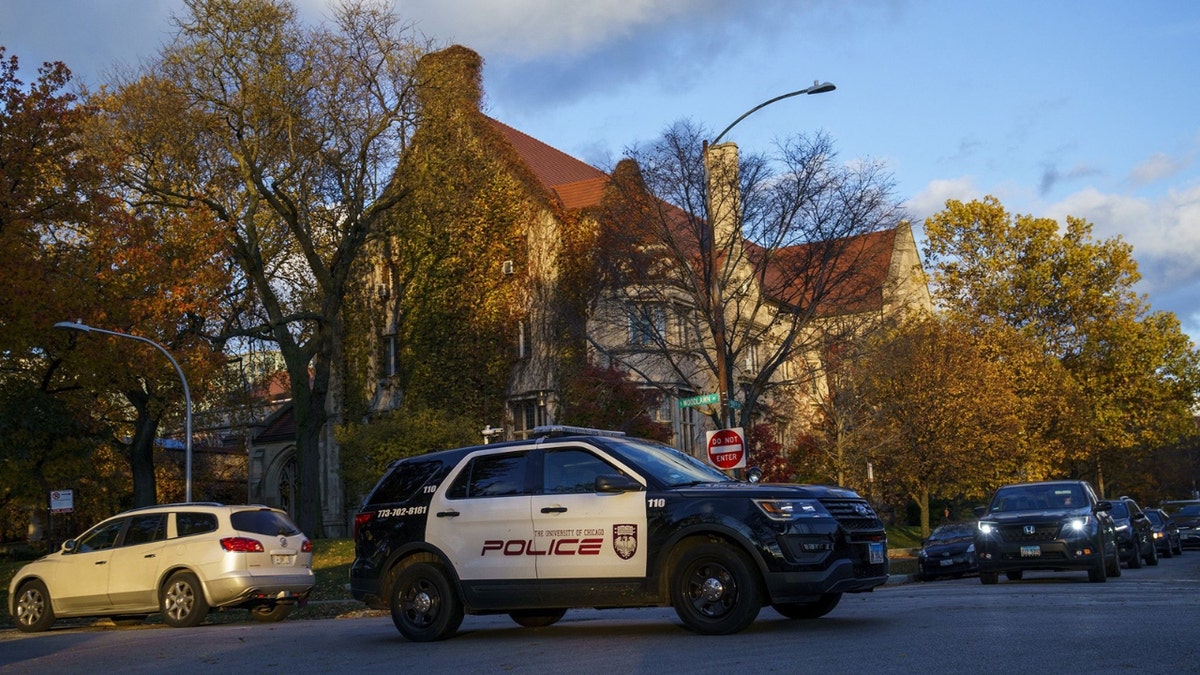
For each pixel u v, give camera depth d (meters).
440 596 11.75
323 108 35.91
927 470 39.31
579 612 16.45
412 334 41.59
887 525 54.16
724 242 29.88
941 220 53.66
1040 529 20.20
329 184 37.78
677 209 29.45
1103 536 20.64
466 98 40.59
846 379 36.69
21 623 18.20
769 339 33.09
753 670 8.27
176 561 17.31
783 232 28.67
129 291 33.06
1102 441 52.31
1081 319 52.00
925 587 21.67
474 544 11.59
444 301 41.00
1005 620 10.81
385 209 39.38
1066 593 15.20
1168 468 79.38
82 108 31.75
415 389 41.09
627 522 10.89
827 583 10.30
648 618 14.14
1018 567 20.28
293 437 50.03
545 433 12.01
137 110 35.62
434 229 41.12
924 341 39.62
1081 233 52.62
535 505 11.35
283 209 36.97
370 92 36.41
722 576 10.50
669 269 29.27
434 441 34.53
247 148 36.09
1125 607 11.91
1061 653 8.36
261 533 17.77
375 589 12.16
